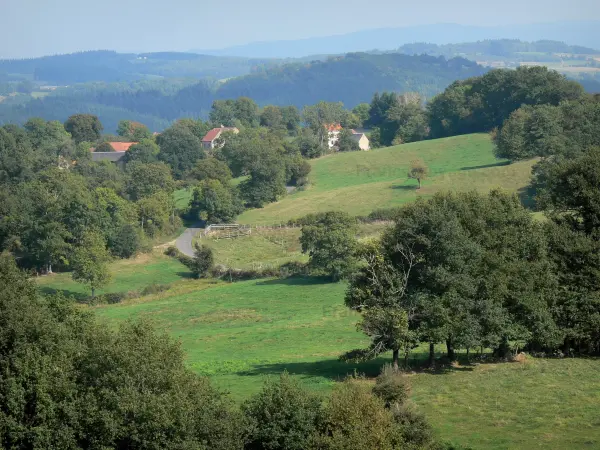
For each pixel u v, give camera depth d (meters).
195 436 60.97
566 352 97.94
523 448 63.59
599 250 97.12
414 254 88.38
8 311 68.94
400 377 73.12
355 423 59.81
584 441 64.56
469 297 89.50
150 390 61.22
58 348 67.94
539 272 94.50
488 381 84.38
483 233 93.25
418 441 62.47
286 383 64.94
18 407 63.22
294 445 61.22
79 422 62.44
